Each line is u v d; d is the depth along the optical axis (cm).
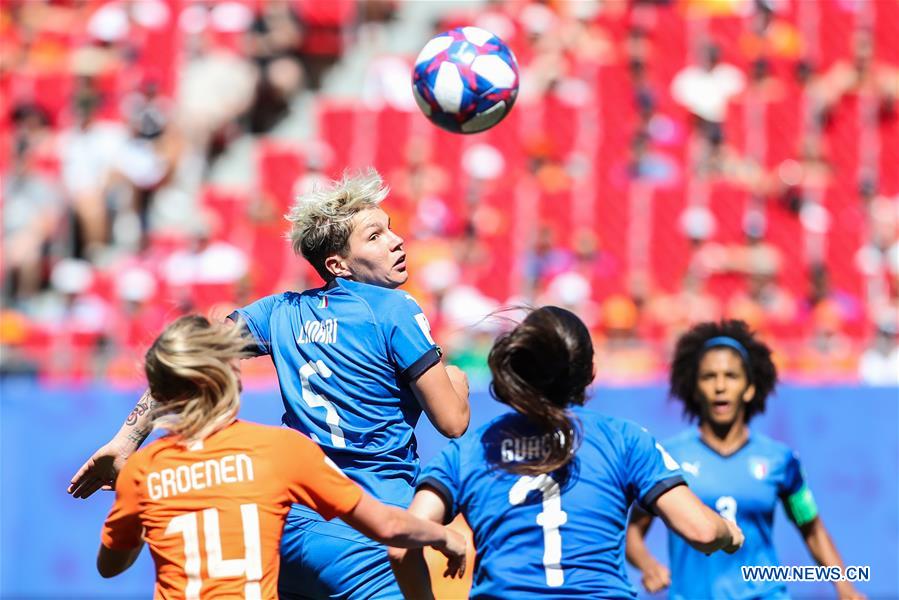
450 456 1338
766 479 2092
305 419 1548
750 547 2073
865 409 3084
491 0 5788
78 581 3186
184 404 1329
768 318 4147
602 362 3481
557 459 1282
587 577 1265
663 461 1315
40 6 5806
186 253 4450
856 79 5356
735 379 2122
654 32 5409
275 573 1309
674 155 5003
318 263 1619
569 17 5559
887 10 5541
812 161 5044
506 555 1284
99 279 4438
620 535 1298
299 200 1614
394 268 1609
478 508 1309
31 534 3206
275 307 1620
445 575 1392
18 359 3594
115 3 5675
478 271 4391
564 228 4594
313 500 1323
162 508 1310
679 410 3080
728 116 5119
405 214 4638
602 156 4972
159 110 5238
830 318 4247
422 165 4919
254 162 5022
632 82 5203
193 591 1282
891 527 3055
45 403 3247
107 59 5462
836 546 3053
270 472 1312
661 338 4050
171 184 5056
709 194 4634
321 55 5722
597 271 4400
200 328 1348
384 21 5928
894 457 3069
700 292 4428
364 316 1542
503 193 4662
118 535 1352
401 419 1555
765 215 4706
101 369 3606
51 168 4969
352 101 5462
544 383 1312
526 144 5003
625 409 3095
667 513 1292
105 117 5203
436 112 1864
